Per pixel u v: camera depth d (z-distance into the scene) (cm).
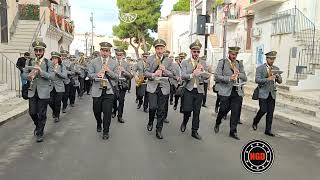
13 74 1853
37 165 655
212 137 896
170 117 1209
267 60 912
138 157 709
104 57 876
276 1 2062
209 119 1173
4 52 1892
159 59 888
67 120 1128
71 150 758
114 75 863
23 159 692
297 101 1438
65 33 3097
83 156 713
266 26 2209
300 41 1755
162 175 605
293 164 682
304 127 1059
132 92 2173
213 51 2981
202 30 2177
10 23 2214
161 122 882
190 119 1155
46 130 966
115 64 881
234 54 870
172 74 888
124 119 1159
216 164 668
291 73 1811
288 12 1948
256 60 2328
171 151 757
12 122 1081
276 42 1992
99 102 874
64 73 1067
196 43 862
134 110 1370
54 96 1067
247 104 1498
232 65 875
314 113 1203
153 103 906
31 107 837
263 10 2297
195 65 866
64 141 838
